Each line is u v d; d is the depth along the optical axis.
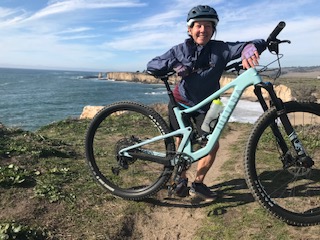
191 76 3.43
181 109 3.56
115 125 8.09
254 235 3.01
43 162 4.65
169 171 3.54
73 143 6.17
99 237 3.05
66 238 3.02
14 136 5.70
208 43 3.38
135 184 4.14
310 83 64.12
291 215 3.03
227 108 3.28
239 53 3.24
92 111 13.61
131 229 3.31
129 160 3.72
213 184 4.27
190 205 3.68
